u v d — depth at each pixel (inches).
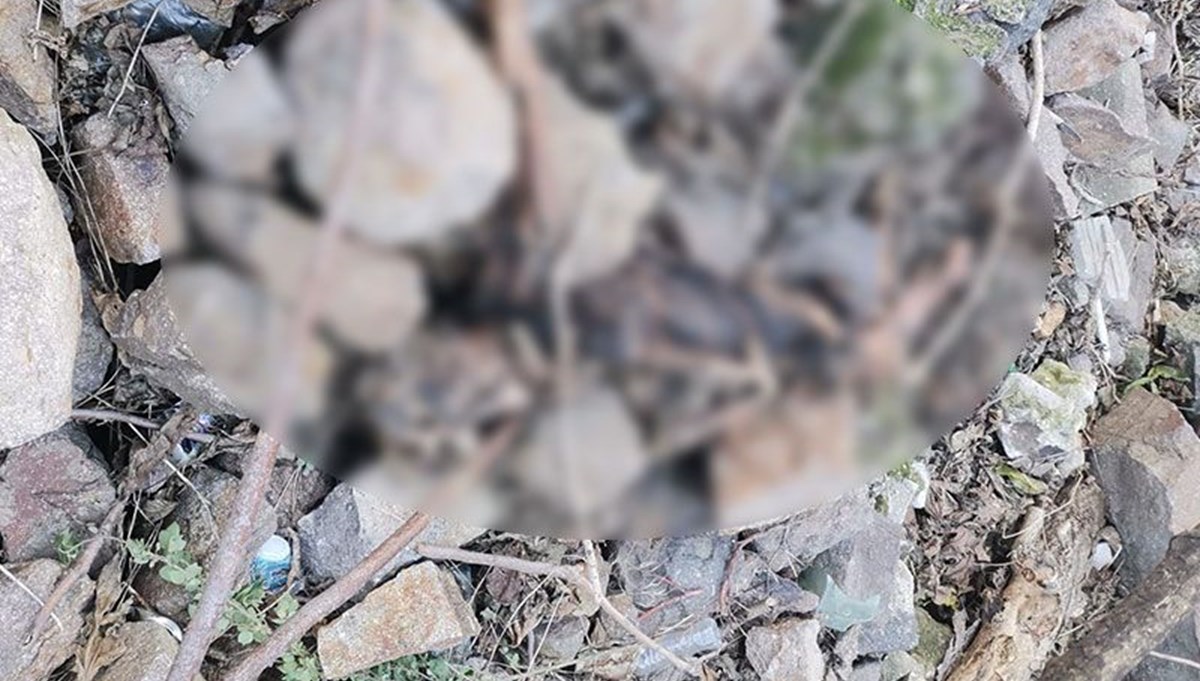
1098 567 119.4
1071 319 118.3
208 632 92.8
